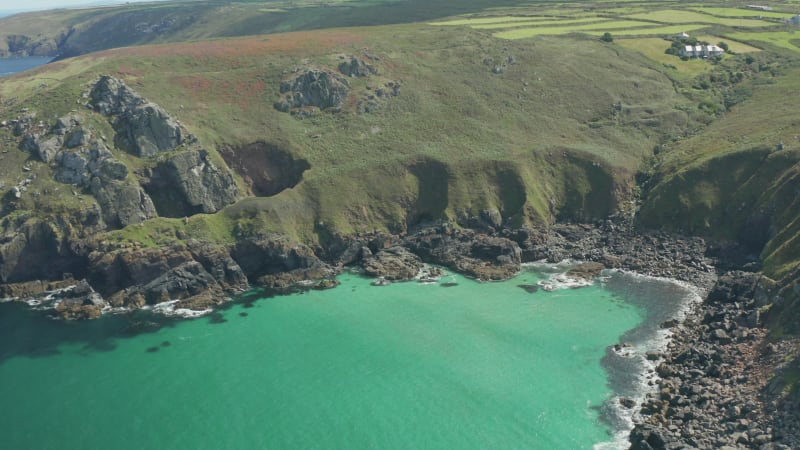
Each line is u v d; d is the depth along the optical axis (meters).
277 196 128.50
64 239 115.25
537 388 83.38
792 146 125.50
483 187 136.25
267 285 116.94
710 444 69.06
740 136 140.00
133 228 117.44
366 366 89.25
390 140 145.62
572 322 100.12
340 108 152.50
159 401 81.69
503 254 122.31
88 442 74.12
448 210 132.38
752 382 77.44
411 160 139.88
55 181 120.75
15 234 114.31
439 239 127.00
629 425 75.50
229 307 108.81
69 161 121.94
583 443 72.75
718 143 140.62
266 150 141.12
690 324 96.75
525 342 94.56
